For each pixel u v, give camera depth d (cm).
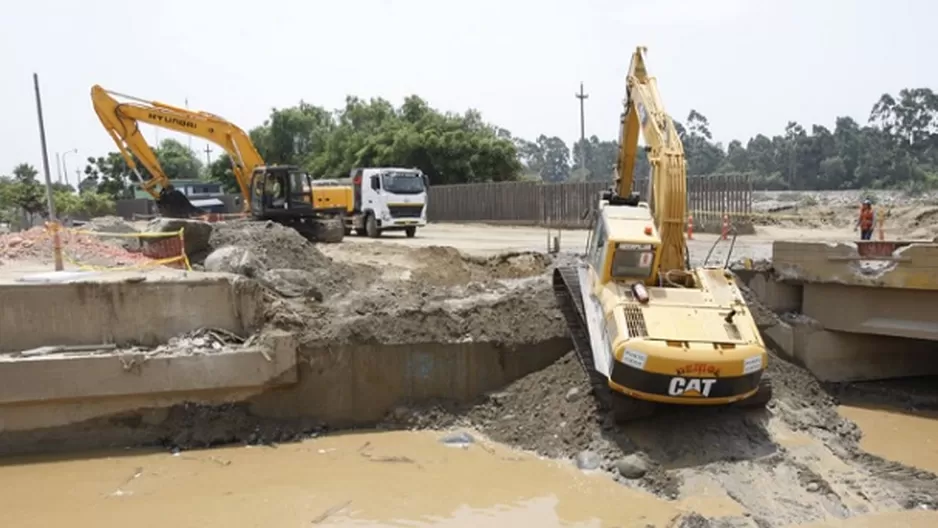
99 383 1170
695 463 1045
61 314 1218
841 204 4181
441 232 3378
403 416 1271
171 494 1010
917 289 1349
